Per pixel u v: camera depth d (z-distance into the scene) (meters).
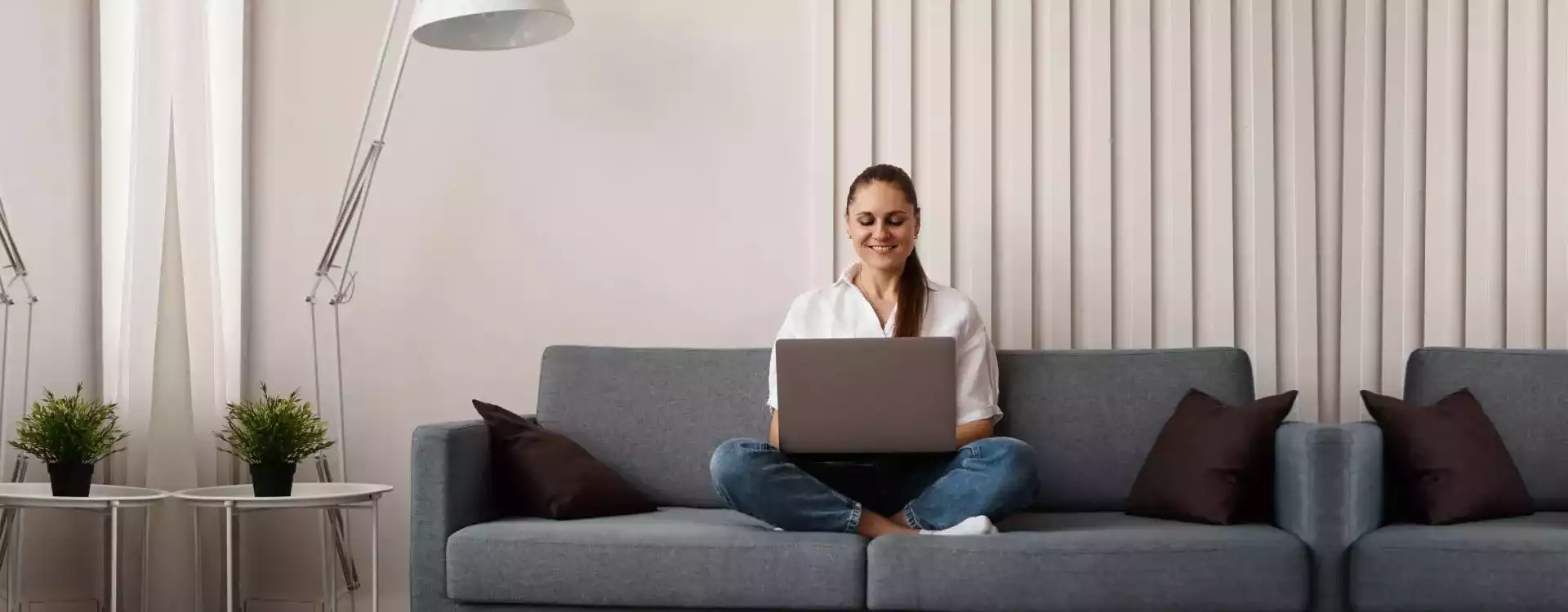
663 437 2.90
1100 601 2.27
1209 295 3.17
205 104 3.23
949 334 2.74
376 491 2.79
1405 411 2.58
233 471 3.33
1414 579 2.26
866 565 2.33
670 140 3.30
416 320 3.34
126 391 3.12
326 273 3.14
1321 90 3.16
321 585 3.34
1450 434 2.54
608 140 3.32
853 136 3.22
